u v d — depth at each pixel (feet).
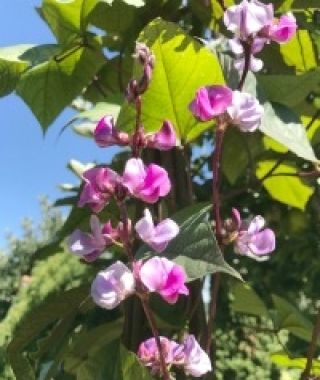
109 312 1.73
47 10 1.04
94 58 1.06
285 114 0.87
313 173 1.01
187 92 0.82
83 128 1.34
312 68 1.15
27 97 1.03
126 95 0.73
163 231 0.69
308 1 1.09
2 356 3.22
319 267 2.58
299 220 1.94
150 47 0.80
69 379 1.13
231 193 1.08
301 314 1.16
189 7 1.13
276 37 0.80
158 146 0.73
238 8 0.80
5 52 1.01
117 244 0.71
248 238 0.78
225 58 0.87
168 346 0.76
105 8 1.04
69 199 1.28
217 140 0.76
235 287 1.20
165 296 0.68
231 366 3.35
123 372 0.72
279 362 1.25
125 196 0.69
